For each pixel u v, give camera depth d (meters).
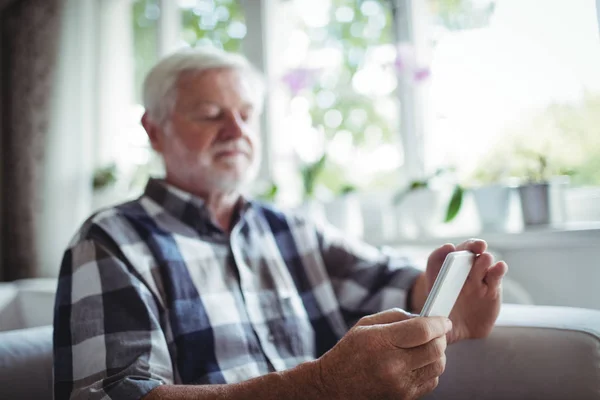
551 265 1.24
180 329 0.80
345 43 1.79
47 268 2.12
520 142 1.38
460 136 1.50
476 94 1.47
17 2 2.30
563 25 1.30
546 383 0.66
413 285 0.96
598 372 0.63
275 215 1.10
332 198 1.57
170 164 1.03
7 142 2.34
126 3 2.39
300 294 1.02
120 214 0.89
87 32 2.16
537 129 1.36
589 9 1.26
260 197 1.69
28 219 2.19
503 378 0.70
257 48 1.89
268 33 1.89
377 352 0.55
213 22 2.12
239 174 1.01
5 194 2.34
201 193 1.03
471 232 1.32
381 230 1.52
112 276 0.76
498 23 1.42
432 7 1.58
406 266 1.00
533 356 0.68
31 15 2.22
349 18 1.78
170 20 2.19
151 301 0.78
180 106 1.00
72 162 2.09
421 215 1.40
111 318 0.72
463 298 0.73
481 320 0.73
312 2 1.87
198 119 1.00
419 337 0.54
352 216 1.57
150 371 0.67
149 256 0.84
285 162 1.90
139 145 2.29
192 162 0.99
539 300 1.26
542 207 1.22
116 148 2.34
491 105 1.44
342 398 0.57
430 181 1.43
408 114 1.61
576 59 1.29
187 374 0.78
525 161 1.36
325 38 1.83
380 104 1.71
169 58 1.04
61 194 2.09
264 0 1.89
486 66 1.45
